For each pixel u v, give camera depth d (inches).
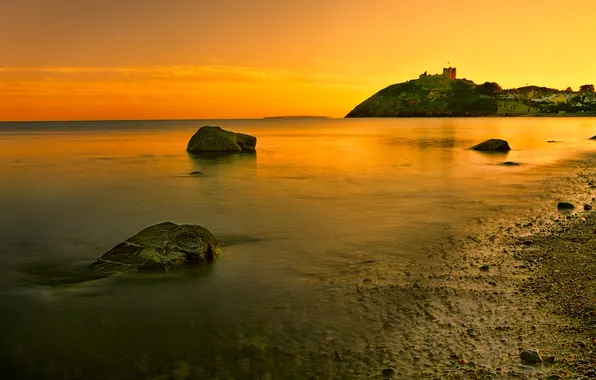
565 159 1620.3
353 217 724.0
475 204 813.2
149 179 1189.7
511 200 845.2
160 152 2100.1
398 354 298.4
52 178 1216.8
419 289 410.3
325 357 298.4
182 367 294.2
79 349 320.2
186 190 1012.5
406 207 798.5
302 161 1651.1
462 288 410.0
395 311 364.5
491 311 359.6
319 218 720.3
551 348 299.6
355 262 494.6
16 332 346.3
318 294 405.1
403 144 2628.0
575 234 581.3
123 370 293.3
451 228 639.1
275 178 1198.9
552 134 3543.3
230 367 291.9
